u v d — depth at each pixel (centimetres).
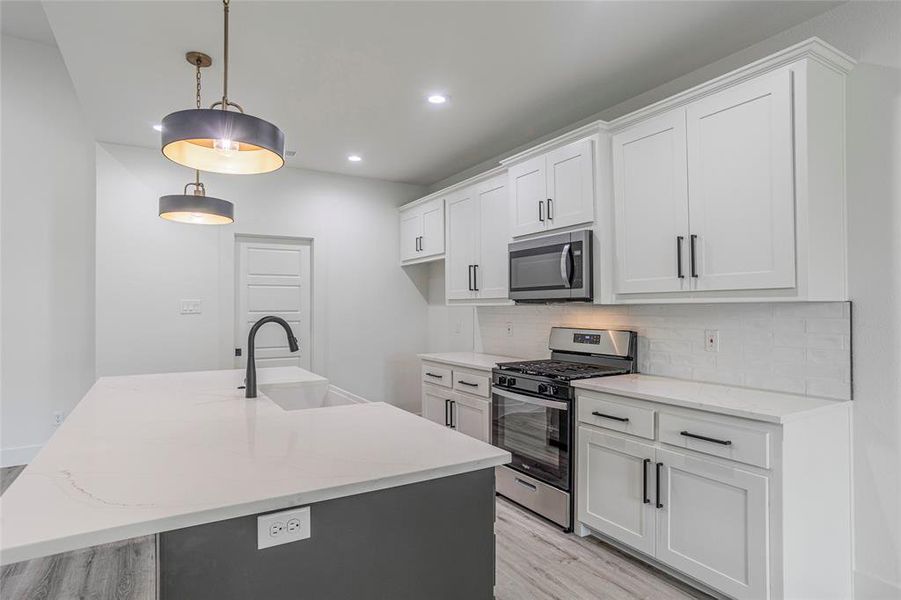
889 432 202
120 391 238
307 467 127
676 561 219
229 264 436
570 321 353
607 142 285
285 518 113
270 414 188
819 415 198
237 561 108
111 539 92
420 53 256
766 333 240
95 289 388
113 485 113
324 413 190
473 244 400
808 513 193
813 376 222
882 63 205
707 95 231
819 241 202
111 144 393
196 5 213
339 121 349
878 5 206
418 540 131
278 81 286
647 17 226
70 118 417
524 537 273
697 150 236
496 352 428
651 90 300
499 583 228
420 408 531
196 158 176
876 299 205
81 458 133
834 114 209
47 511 99
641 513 236
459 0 212
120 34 236
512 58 261
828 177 206
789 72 202
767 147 209
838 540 206
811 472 194
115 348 393
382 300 511
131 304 399
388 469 125
